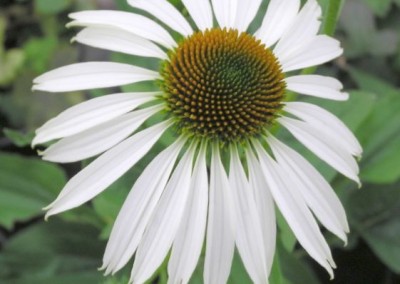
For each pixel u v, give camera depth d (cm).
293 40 33
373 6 45
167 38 32
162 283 34
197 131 32
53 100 49
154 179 31
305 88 33
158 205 30
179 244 30
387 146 40
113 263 30
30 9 54
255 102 32
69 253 41
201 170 31
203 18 33
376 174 39
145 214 30
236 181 31
